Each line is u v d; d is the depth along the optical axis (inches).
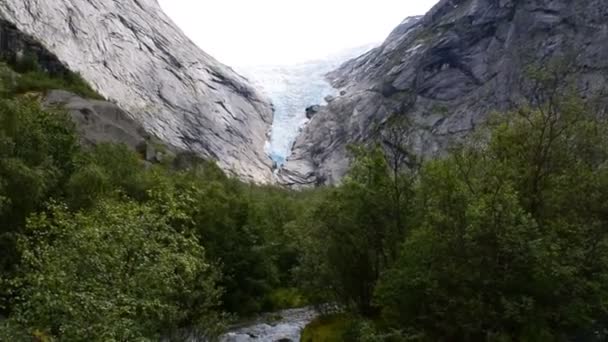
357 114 6569.9
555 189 941.2
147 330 697.0
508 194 852.0
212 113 6579.7
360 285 1147.9
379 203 1095.6
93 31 5600.4
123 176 1722.4
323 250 1163.9
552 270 810.8
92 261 614.9
